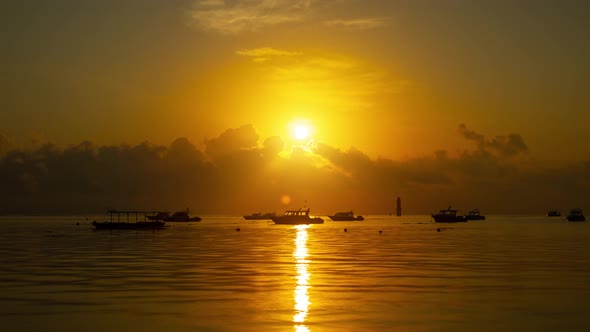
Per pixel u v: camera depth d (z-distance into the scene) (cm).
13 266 6556
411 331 3303
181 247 10000
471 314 3738
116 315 3709
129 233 16212
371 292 4588
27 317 3659
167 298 4312
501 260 7369
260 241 12006
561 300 4231
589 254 8425
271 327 3391
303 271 6038
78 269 6225
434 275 5684
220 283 5094
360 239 12962
